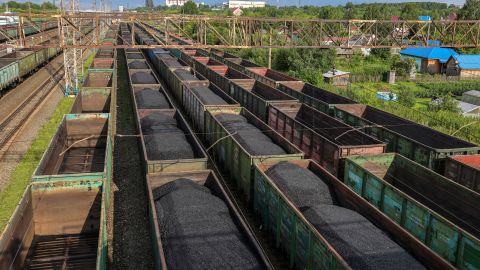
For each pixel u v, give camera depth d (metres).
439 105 35.88
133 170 19.33
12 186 17.27
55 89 37.16
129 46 22.88
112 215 15.30
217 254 10.41
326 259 9.73
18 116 27.66
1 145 22.11
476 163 16.77
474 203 12.88
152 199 11.95
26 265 11.47
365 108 25.12
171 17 23.34
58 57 58.91
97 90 26.67
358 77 51.84
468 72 54.50
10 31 50.03
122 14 22.81
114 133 25.11
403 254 10.24
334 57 53.59
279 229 12.78
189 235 11.14
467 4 77.81
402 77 53.19
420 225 12.20
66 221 13.09
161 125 20.25
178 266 10.13
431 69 59.47
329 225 11.70
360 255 10.27
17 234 10.98
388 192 13.66
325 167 18.03
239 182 16.86
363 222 11.83
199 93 28.95
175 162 14.98
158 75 47.38
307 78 47.53
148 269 12.41
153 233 11.02
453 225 10.88
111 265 12.48
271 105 24.08
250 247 10.74
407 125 21.34
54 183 12.78
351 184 16.02
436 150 16.83
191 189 13.39
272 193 13.16
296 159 15.98
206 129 22.61
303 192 13.84
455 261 10.88
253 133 19.92
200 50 53.28
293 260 11.85
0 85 30.69
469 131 27.69
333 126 21.36
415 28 54.16
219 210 12.42
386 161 16.52
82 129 20.48
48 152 15.40
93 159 19.41
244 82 33.12
